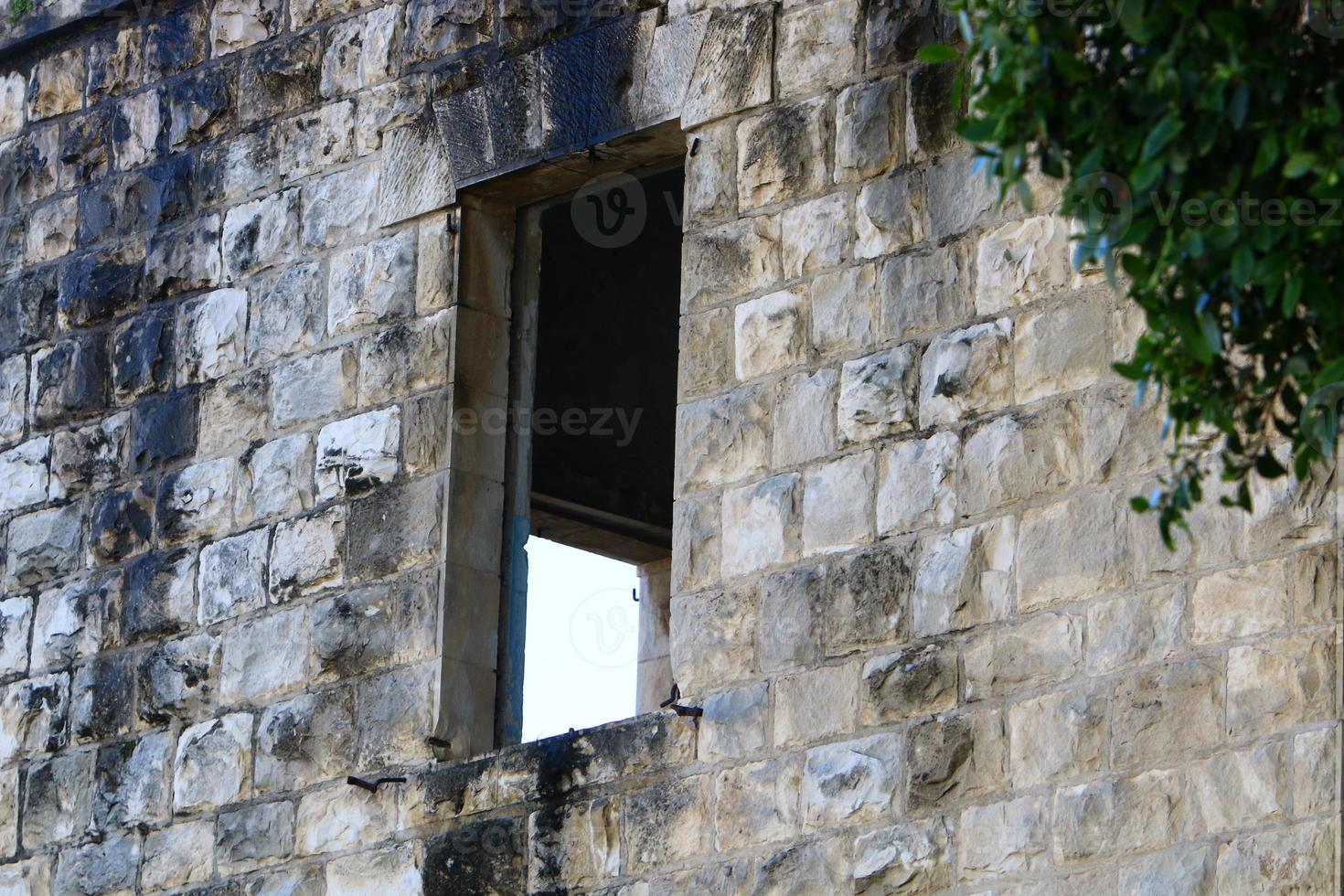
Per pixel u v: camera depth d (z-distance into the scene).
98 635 32.78
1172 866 23.55
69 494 33.72
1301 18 20.97
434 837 28.77
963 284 26.67
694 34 29.22
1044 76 18.72
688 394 28.41
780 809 26.25
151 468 33.00
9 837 32.81
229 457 32.22
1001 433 25.92
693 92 29.09
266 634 31.11
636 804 27.30
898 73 27.72
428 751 29.16
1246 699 23.56
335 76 32.62
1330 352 18.59
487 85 30.75
